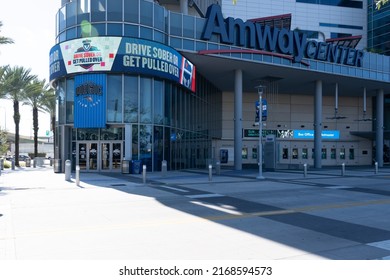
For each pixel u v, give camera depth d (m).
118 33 25.19
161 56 26.31
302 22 48.19
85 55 24.97
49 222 8.71
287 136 46.53
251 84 41.31
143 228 8.10
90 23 25.30
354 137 49.50
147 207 11.02
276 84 41.34
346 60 37.28
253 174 26.45
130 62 24.94
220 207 11.20
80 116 25.22
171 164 28.44
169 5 37.91
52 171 29.34
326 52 35.72
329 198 13.65
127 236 7.36
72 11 25.98
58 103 27.36
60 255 6.05
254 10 46.22
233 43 30.34
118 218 9.24
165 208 10.85
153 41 25.89
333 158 48.50
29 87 41.09
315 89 39.31
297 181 20.91
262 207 11.36
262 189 16.42
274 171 30.73
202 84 37.28
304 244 6.94
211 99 41.31
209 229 8.08
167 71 26.80
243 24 30.77
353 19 50.03
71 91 26.27
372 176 25.75
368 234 7.84
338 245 6.91
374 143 50.31
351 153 49.22
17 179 20.48
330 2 49.44
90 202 11.97
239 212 10.37
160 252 6.26
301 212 10.51
